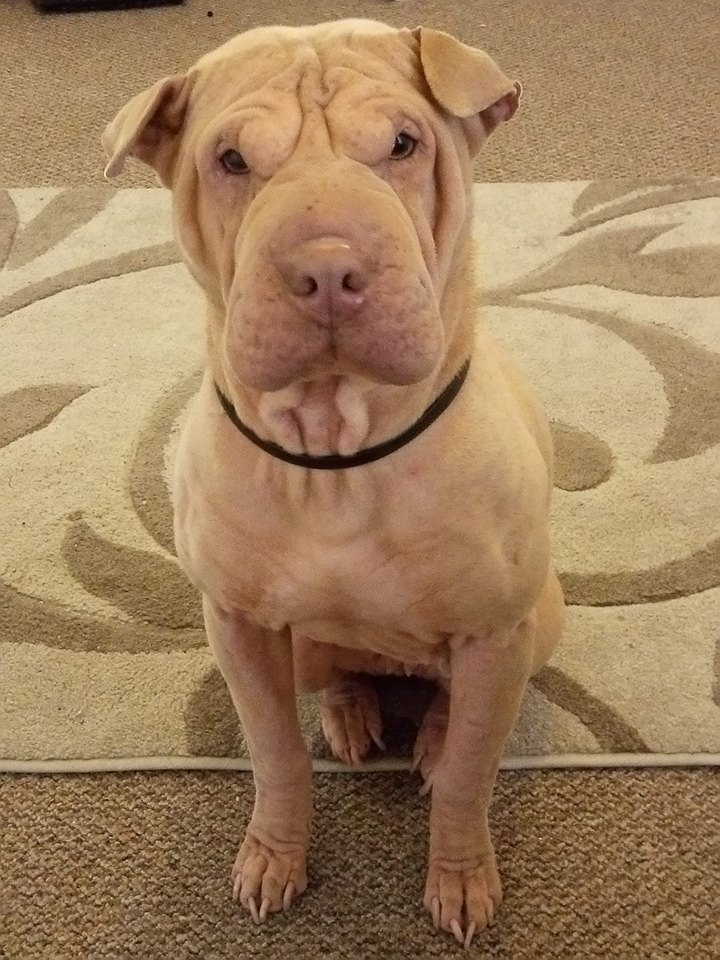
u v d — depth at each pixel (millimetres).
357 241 672
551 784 1126
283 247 675
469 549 847
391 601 877
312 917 1028
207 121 778
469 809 987
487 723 944
